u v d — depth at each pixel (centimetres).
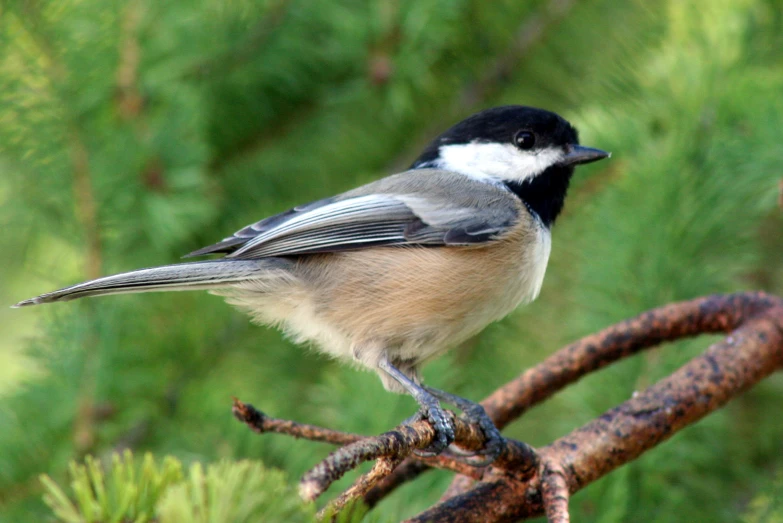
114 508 195
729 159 238
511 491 233
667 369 237
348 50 239
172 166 238
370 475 230
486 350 240
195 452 237
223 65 239
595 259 238
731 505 237
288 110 241
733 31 239
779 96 238
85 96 237
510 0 240
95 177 238
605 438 233
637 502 236
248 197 241
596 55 240
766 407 238
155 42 238
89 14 237
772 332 235
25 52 237
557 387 235
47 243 240
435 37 239
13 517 236
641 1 240
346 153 242
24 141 237
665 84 239
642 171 238
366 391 238
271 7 239
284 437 237
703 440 237
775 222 240
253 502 192
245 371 240
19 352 238
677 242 238
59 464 237
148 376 238
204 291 240
